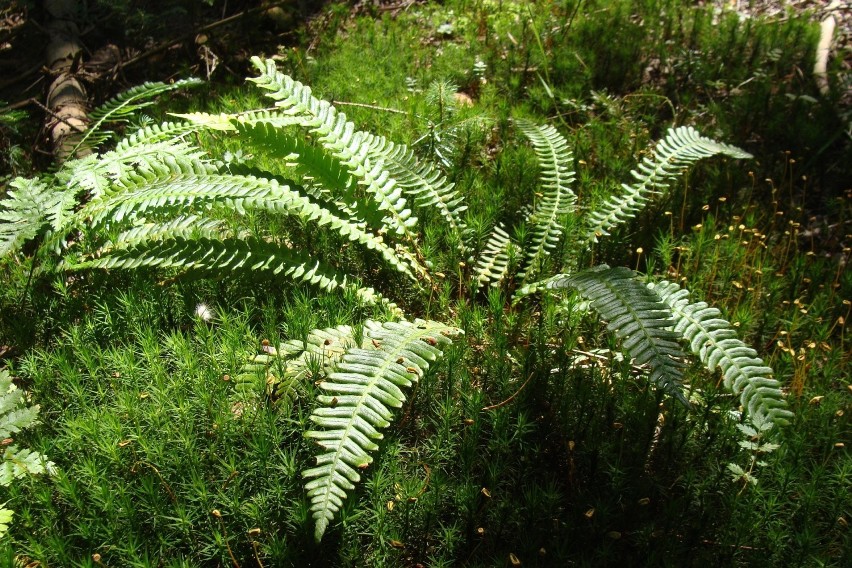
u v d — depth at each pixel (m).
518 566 2.33
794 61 5.64
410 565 2.52
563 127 5.08
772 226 4.20
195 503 2.54
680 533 2.57
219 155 4.52
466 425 2.86
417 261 3.79
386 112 5.11
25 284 3.62
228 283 3.57
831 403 2.96
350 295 3.37
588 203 4.35
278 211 3.42
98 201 3.53
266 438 2.64
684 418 2.86
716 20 6.29
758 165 4.65
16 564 2.30
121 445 2.57
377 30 6.44
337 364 2.81
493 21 6.35
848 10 6.10
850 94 5.21
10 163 4.73
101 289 3.51
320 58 5.98
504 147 4.78
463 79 5.69
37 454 2.61
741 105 5.05
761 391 2.63
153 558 2.39
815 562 2.41
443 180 4.01
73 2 6.29
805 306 3.62
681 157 4.05
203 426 2.79
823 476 2.65
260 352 3.11
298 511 2.41
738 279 3.78
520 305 3.74
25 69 6.06
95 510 2.47
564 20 6.16
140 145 4.03
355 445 2.42
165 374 2.95
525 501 2.63
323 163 3.70
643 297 2.88
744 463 2.75
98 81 5.76
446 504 2.62
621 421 2.87
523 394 2.95
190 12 6.59
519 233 3.80
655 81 5.71
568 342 3.22
